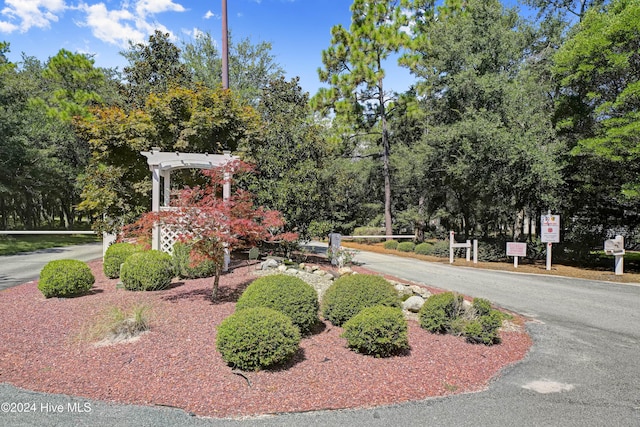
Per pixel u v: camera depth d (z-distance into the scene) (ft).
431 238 79.82
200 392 10.31
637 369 13.03
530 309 22.16
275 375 11.43
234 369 11.65
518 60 57.47
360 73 59.26
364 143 79.30
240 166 21.29
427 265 42.06
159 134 39.70
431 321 15.83
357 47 60.18
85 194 38.52
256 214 19.58
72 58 72.13
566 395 10.93
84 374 11.22
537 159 40.78
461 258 48.75
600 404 10.39
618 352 14.76
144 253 21.84
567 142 43.70
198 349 12.92
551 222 39.06
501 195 47.32
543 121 45.09
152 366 11.71
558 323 19.08
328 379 11.30
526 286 29.86
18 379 10.91
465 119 47.01
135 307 16.14
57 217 159.22
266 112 66.03
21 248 55.06
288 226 32.32
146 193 38.68
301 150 35.83
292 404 9.87
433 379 11.64
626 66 35.96
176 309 16.94
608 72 39.75
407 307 19.08
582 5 56.29
